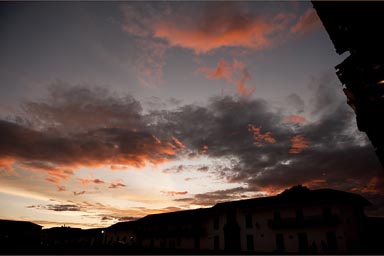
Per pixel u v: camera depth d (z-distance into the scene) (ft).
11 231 153.89
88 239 198.90
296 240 85.97
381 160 28.30
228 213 111.04
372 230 93.86
